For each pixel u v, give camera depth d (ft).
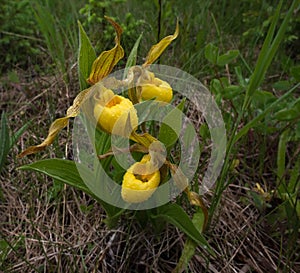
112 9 2.00
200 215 1.18
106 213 1.21
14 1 1.95
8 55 1.95
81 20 2.14
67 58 1.98
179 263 1.10
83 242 1.24
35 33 2.15
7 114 1.69
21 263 1.19
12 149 1.49
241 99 1.52
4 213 1.36
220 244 1.25
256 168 1.51
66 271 1.16
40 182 1.42
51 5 2.20
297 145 1.46
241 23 2.19
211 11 2.21
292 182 1.32
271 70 1.87
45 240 1.26
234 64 1.89
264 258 1.23
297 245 1.25
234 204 1.37
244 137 1.41
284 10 1.98
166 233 1.25
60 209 1.35
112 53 0.96
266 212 1.36
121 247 1.23
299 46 1.96
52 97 1.75
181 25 2.01
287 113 1.28
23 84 1.87
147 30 1.90
